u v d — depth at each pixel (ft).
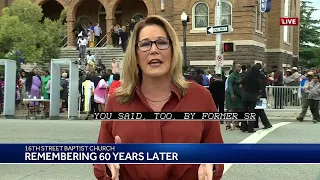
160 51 7.06
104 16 103.60
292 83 65.26
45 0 99.14
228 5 83.56
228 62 82.99
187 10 85.30
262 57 90.38
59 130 37.55
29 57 67.77
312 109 46.88
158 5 90.02
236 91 40.01
